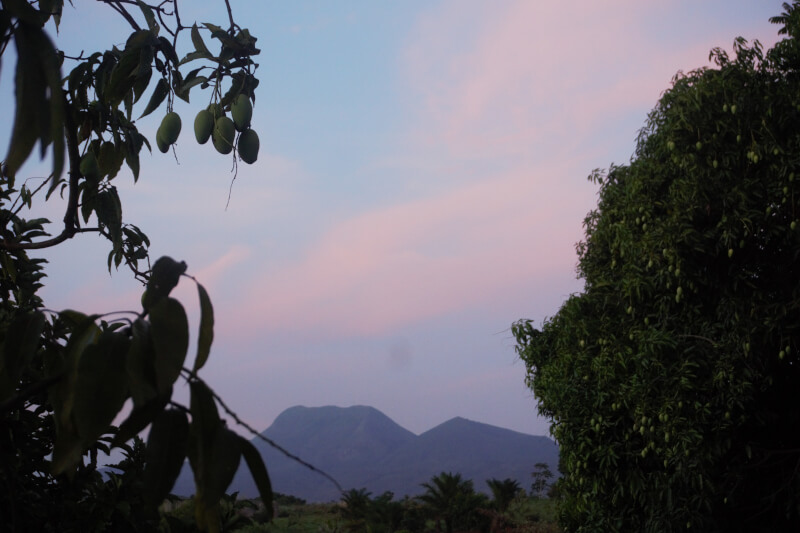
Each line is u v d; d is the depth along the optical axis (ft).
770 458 36.99
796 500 34.91
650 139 40.01
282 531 81.05
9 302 11.39
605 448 35.73
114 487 9.80
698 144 34.55
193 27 7.70
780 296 35.35
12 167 2.98
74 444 3.48
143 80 7.55
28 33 3.08
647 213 37.45
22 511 8.19
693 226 36.11
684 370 33.76
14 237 10.96
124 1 7.50
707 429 34.19
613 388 35.55
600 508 37.45
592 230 43.01
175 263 3.50
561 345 38.88
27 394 3.45
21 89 3.03
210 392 3.36
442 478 84.02
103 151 7.85
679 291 34.37
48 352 4.52
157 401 3.32
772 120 34.06
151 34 7.50
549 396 37.81
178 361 3.19
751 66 35.99
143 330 3.38
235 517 11.00
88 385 3.26
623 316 37.63
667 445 33.99
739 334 33.81
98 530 9.20
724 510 36.65
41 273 11.52
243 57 7.77
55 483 9.46
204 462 3.25
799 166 33.12
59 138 3.01
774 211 34.14
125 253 9.16
